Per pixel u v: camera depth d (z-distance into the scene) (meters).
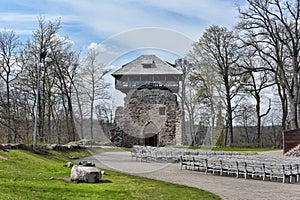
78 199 7.93
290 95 29.86
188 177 12.81
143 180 11.38
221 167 13.79
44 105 26.95
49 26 26.50
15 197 7.56
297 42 29.25
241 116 35.62
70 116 25.62
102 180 10.72
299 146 23.34
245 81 34.66
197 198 8.73
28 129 20.88
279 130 38.62
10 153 14.69
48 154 17.69
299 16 29.16
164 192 9.36
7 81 26.59
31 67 26.19
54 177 10.87
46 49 26.27
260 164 12.84
